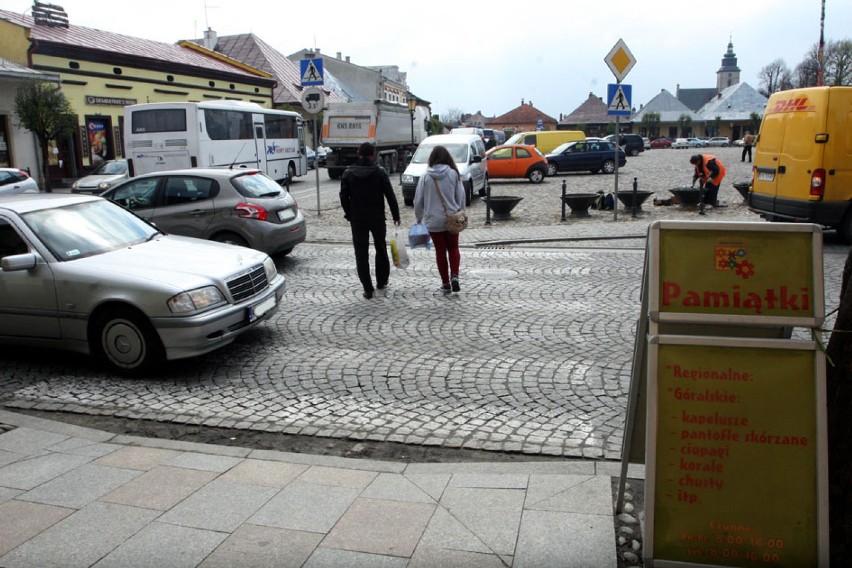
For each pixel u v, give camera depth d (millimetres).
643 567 3100
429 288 9602
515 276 10305
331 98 59344
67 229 6805
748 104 97812
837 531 3010
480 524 3596
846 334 3035
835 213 11430
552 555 3303
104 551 3418
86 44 30281
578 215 17000
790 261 2910
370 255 12578
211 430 5148
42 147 25094
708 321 2926
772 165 12594
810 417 2875
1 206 6750
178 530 3602
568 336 7246
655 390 2965
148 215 10742
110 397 5805
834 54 53875
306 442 4910
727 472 2928
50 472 4312
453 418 5234
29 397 5828
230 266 6754
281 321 8008
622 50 15141
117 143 31750
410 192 20266
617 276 10172
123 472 4309
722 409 2930
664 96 105188
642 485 3979
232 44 55812
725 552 2924
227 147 24125
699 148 76375
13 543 3494
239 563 3297
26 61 27203
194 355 6172
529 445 4754
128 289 6129
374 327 7691
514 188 25797
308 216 18547
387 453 4711
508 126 131875
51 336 6422
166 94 35219
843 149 11266
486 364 6406
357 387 5906
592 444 4750
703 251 2957
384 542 3445
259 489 4059
